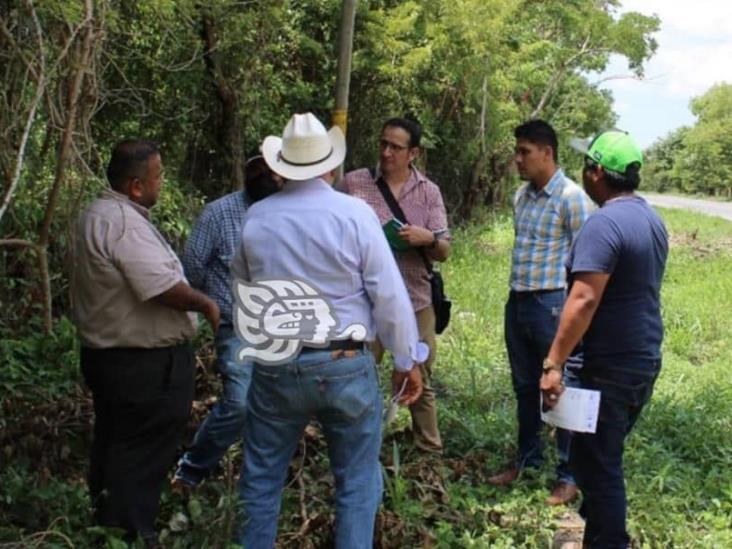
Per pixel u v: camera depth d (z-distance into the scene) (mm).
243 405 3930
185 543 3357
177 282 3229
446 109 16266
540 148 4316
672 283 12508
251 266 3100
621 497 3400
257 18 8172
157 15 5582
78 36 3678
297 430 3191
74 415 4242
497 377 6430
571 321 3268
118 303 3240
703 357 8133
